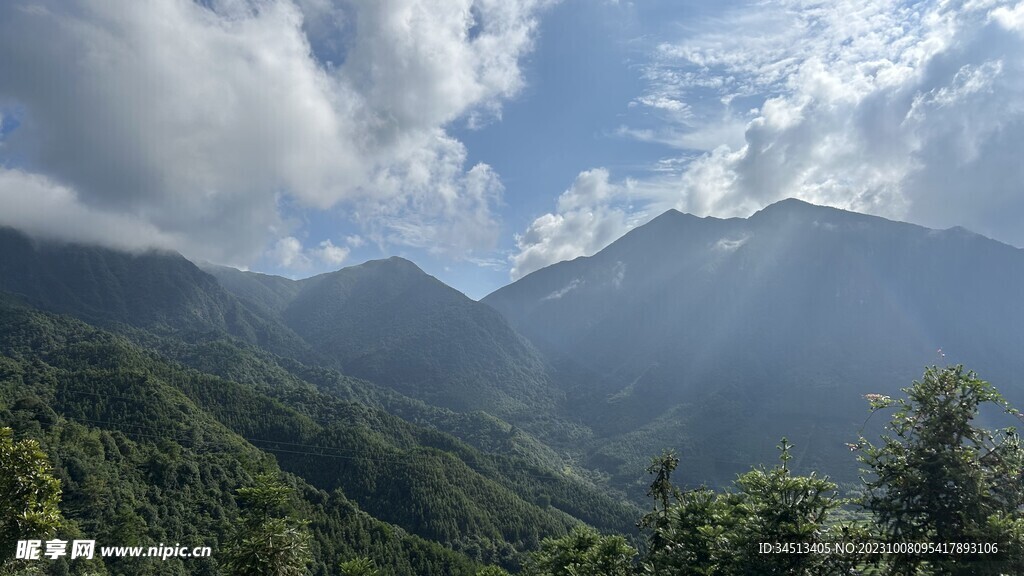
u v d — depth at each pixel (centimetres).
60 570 4494
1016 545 1220
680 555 1795
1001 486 1332
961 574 1262
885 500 1405
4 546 1538
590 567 2047
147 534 6253
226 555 1853
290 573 1820
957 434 1359
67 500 6238
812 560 1480
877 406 1529
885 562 1438
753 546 1530
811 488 1529
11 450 1593
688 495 2025
